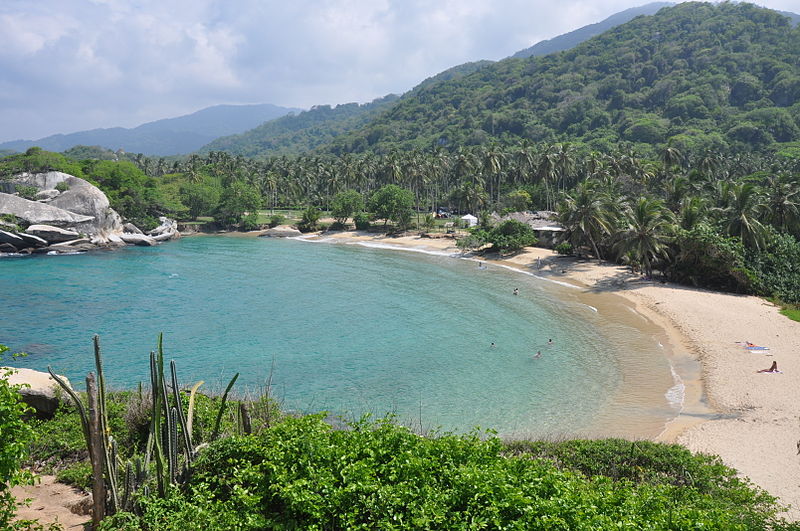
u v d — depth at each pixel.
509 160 172.38
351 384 38.81
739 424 31.05
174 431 13.96
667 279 70.00
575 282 72.69
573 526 11.48
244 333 51.75
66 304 63.56
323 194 184.25
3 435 11.02
